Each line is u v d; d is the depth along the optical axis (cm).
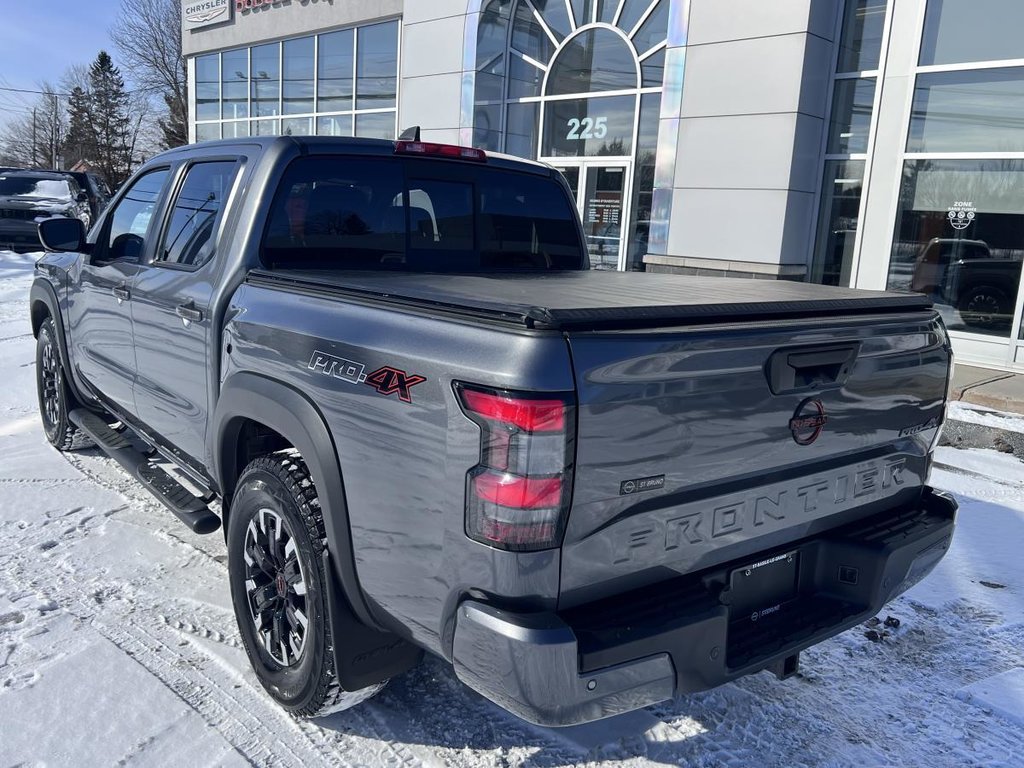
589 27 1274
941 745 281
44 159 8906
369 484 230
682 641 210
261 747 264
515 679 193
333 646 250
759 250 1020
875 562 258
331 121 1731
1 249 1869
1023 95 893
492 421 192
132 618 340
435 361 208
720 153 1038
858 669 329
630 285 308
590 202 1320
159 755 258
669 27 1062
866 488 270
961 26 926
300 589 267
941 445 661
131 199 429
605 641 199
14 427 606
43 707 279
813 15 951
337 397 239
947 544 285
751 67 995
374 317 236
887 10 962
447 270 381
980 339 940
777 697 307
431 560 213
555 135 1359
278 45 1836
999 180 916
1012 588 402
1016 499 525
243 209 322
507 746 270
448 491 205
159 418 382
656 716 292
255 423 309
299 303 270
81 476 502
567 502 192
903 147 976
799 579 265
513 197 409
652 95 1212
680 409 208
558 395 188
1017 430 659
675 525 216
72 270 478
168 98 5684
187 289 338
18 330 1022
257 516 284
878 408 263
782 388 229
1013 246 912
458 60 1351
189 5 2055
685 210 1081
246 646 296
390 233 358
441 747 268
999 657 339
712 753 271
